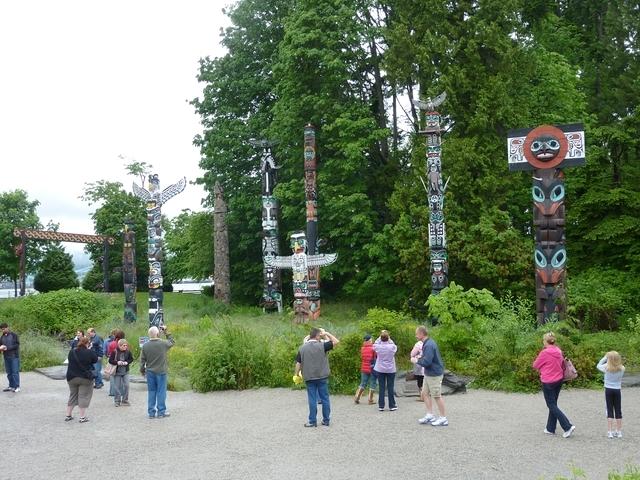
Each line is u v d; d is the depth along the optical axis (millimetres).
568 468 8438
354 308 31906
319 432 10750
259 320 27891
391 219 32312
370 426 11117
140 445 10250
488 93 27406
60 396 15367
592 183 28469
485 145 27922
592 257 28469
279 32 36188
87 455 9719
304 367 11250
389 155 34250
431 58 28703
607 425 10859
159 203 25766
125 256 29844
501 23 28969
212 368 15430
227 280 34625
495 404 12898
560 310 18359
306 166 28531
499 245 25594
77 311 30219
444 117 29219
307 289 27500
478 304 16781
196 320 28656
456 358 16469
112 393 14273
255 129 35312
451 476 8180
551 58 30984
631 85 32469
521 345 15211
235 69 36750
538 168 18672
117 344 14000
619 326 23375
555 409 10117
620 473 8148
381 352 12469
